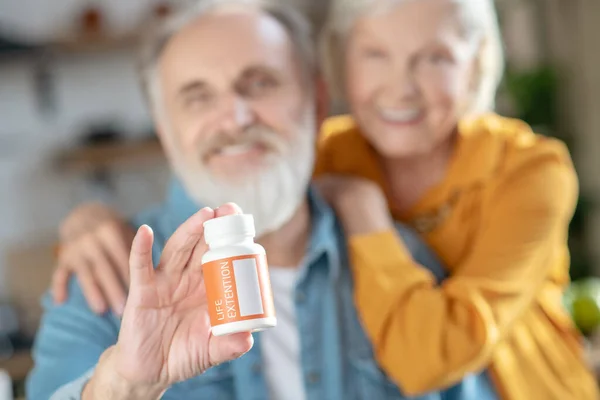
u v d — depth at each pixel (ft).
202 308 3.85
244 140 5.60
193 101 5.73
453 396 5.90
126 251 5.53
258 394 5.45
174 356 3.84
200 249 3.78
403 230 6.28
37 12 15.69
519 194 6.04
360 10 6.02
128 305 3.83
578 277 14.20
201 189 5.68
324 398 5.57
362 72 6.11
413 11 5.95
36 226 15.80
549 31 14.79
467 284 5.64
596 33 14.34
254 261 3.59
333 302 5.75
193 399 5.36
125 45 15.52
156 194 16.12
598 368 7.62
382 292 5.59
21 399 11.80
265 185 5.61
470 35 6.18
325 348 5.65
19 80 15.81
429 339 5.42
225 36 5.69
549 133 14.61
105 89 16.02
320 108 6.24
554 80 14.42
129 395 3.93
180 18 5.93
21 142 15.80
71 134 15.94
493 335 5.46
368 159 6.59
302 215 5.84
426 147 6.13
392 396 5.72
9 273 15.21
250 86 5.69
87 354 5.27
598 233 14.35
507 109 15.14
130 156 15.40
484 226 6.17
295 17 6.10
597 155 14.48
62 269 5.59
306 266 5.70
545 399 6.09
